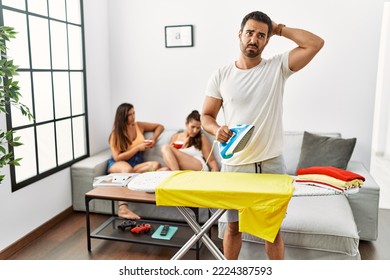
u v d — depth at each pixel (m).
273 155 1.94
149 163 3.38
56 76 3.24
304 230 2.27
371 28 3.39
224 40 3.72
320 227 2.26
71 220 3.32
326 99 3.58
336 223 2.29
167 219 3.17
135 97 4.10
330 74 3.53
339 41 3.46
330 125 3.61
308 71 3.57
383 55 5.62
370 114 3.52
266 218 1.63
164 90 3.99
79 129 3.65
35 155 2.96
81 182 3.40
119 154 3.46
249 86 1.91
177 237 2.71
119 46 4.05
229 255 2.12
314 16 3.48
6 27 2.04
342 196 2.82
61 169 3.28
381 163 5.45
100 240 2.91
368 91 3.49
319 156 3.17
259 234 1.66
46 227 3.09
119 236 2.71
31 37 2.90
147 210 3.20
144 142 3.48
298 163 3.27
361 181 1.78
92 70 3.79
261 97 1.89
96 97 3.89
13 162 2.14
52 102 3.19
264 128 1.91
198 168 3.31
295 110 3.66
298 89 3.62
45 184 3.07
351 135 3.59
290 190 1.65
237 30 3.67
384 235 3.02
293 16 3.52
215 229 3.12
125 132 3.46
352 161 3.44
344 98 3.54
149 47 3.95
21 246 2.78
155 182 1.88
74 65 3.53
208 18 3.73
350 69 3.49
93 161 3.52
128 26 3.98
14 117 2.72
